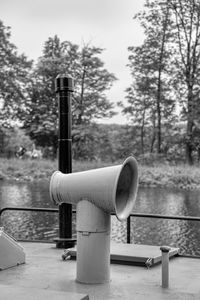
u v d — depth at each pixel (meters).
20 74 49.34
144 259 5.48
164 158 44.72
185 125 46.50
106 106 47.06
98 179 4.66
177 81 45.03
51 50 49.28
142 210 22.55
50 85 48.56
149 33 45.81
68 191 4.82
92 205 4.74
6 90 48.66
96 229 4.74
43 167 41.41
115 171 4.59
